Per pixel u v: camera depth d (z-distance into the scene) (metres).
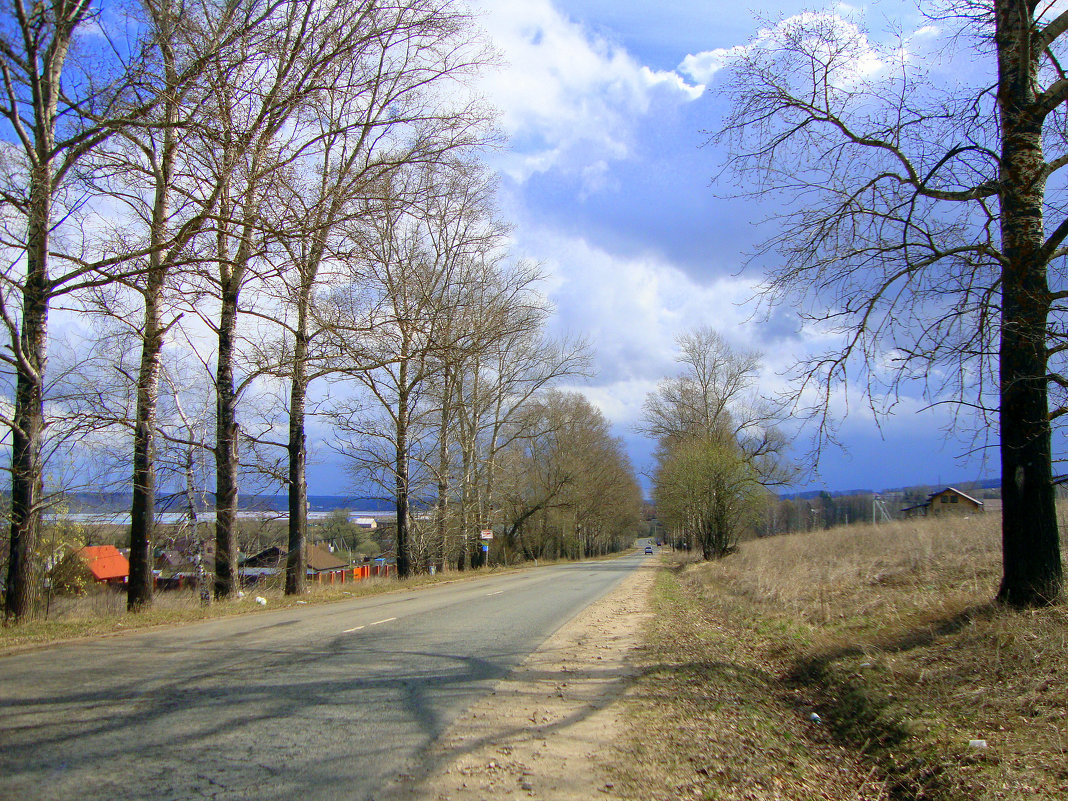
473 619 13.74
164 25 11.22
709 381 45.75
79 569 19.09
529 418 36.97
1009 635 7.68
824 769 6.17
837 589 14.59
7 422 10.95
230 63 11.35
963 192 8.97
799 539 30.91
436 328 18.45
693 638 12.57
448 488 30.94
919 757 6.03
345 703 6.67
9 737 5.20
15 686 6.77
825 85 9.89
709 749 6.20
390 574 30.88
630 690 8.17
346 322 16.56
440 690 7.49
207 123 11.55
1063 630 7.37
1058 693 6.32
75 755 4.89
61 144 10.53
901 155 9.30
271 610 14.87
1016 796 4.94
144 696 6.52
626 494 73.50
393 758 5.25
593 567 47.31
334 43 13.11
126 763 4.79
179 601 16.61
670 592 23.41
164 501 17.97
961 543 16.86
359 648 9.61
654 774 5.42
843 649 9.57
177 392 18.38
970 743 5.88
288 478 18.92
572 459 52.03
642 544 186.75
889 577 14.64
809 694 8.60
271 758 5.06
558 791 4.88
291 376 17.67
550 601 18.62
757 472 37.56
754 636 12.38
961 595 10.63
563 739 6.11
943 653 8.10
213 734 5.52
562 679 8.58
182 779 4.56
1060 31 8.67
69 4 10.53
